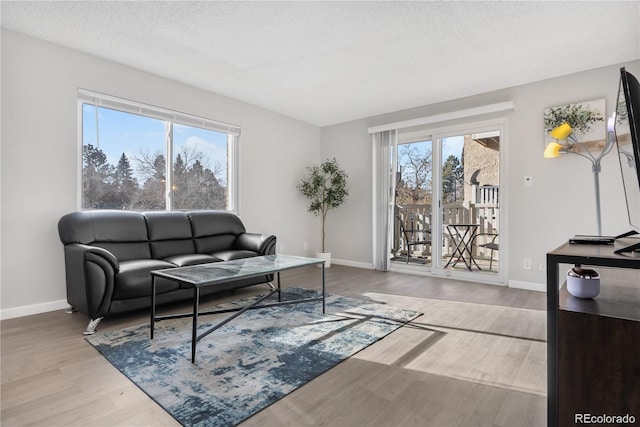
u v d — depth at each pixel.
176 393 1.61
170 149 3.90
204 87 4.05
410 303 3.21
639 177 1.06
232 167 4.55
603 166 3.35
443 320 2.71
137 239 3.24
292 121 5.32
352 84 3.91
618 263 1.02
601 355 1.06
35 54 2.87
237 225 4.16
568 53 3.09
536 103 3.75
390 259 5.10
